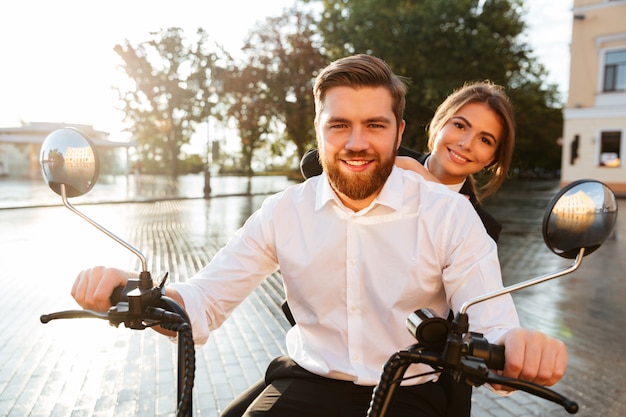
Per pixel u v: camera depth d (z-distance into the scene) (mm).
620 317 5477
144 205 18656
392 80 1403
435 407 1496
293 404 1476
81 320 5266
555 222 1089
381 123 1375
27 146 31672
